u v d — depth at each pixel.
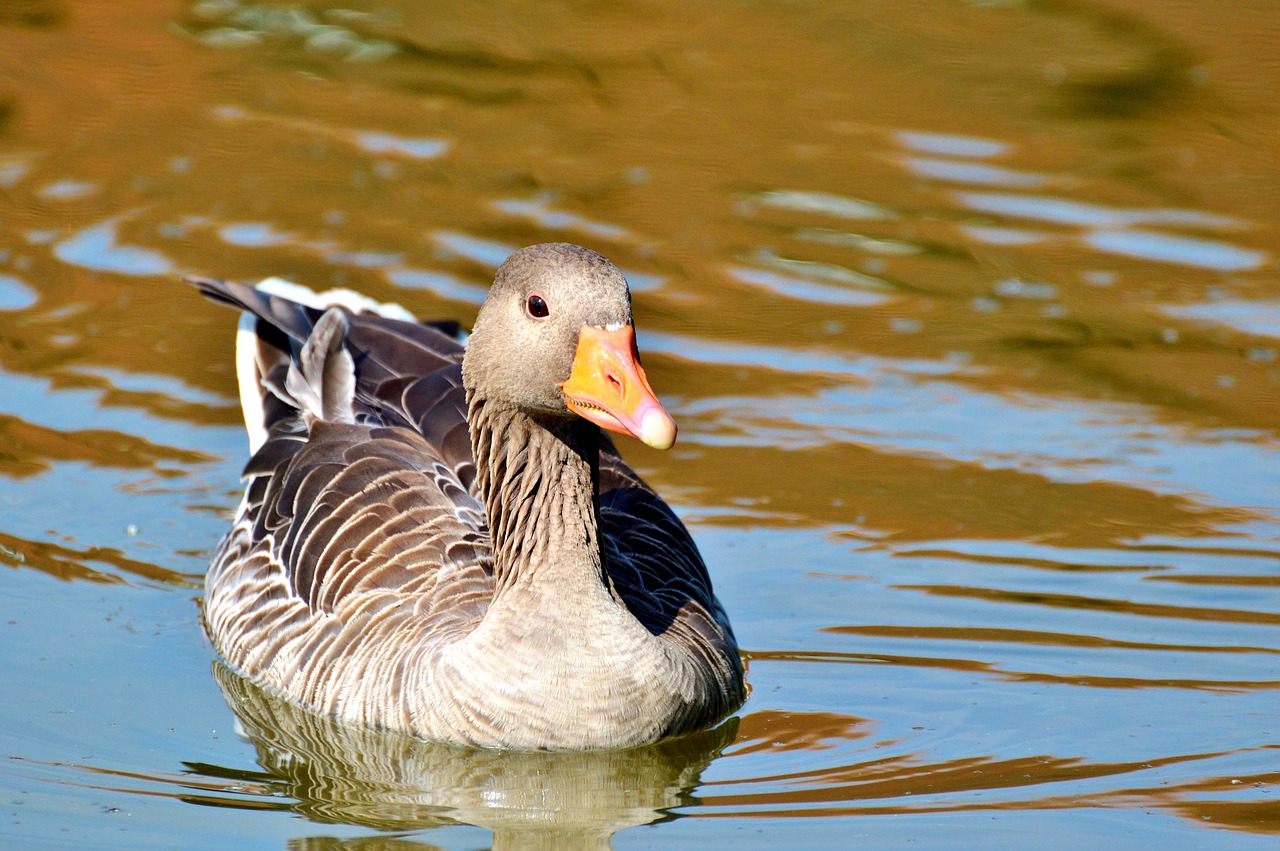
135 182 20.73
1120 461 15.55
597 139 22.19
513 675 10.84
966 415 16.39
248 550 12.88
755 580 13.70
